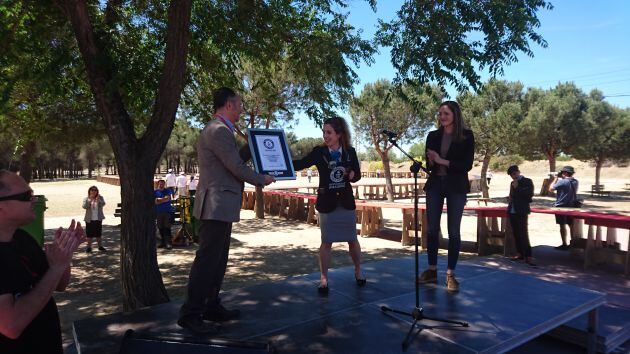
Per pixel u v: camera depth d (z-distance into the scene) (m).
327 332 2.91
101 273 7.73
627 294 5.63
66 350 4.31
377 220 11.60
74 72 6.54
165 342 2.34
